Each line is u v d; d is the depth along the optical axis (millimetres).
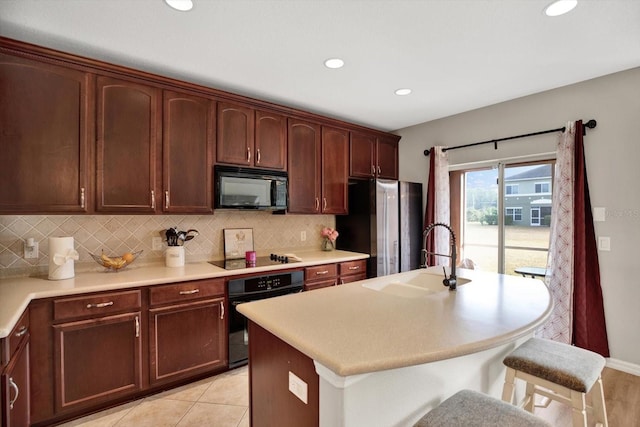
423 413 1396
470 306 1606
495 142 3449
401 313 1501
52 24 1941
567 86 2941
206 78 2734
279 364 1438
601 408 1638
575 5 1784
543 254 3195
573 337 2811
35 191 2080
